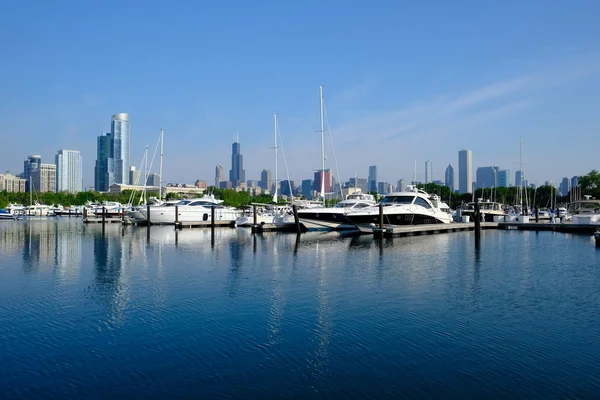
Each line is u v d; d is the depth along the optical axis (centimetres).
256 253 3881
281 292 2294
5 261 3381
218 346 1513
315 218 6122
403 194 6284
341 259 3488
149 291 2319
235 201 14838
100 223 9175
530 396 1170
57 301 2111
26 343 1548
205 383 1243
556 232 6388
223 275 2777
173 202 8138
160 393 1189
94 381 1258
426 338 1588
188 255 3741
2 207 15225
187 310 1950
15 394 1184
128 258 3553
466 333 1642
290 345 1521
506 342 1550
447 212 7012
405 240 5119
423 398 1160
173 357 1420
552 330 1678
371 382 1247
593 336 1612
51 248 4288
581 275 2767
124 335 1627
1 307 2008
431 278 2670
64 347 1510
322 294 2248
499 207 8438
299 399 1155
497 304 2052
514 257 3591
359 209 5809
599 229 5503
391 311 1933
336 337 1600
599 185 12306
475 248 4262
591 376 1282
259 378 1272
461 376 1281
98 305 2039
